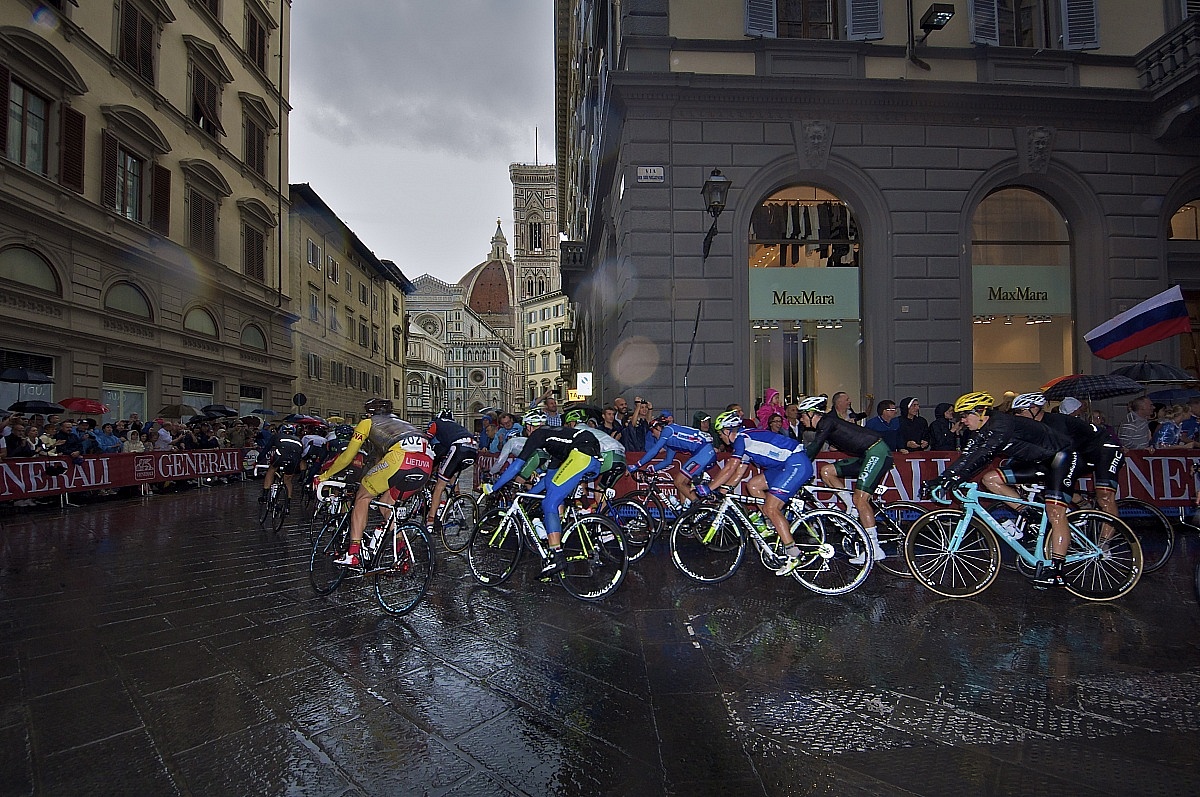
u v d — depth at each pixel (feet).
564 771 8.21
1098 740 8.93
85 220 47.01
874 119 34.42
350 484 20.85
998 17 36.50
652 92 33.22
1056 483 15.89
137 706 10.09
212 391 64.08
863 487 17.51
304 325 86.48
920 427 26.16
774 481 16.83
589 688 10.71
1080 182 35.27
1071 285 36.29
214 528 27.53
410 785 7.93
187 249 58.75
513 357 363.15
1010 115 34.96
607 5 40.50
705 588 17.20
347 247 107.14
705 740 8.98
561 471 16.33
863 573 16.53
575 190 100.42
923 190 34.55
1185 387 35.19
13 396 42.11
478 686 10.80
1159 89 34.42
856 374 35.45
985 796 7.64
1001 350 35.78
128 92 52.19
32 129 43.24
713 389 33.17
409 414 219.20
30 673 11.41
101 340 48.01
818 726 9.37
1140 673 11.20
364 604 15.74
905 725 9.39
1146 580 17.54
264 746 8.85
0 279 39.50
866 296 35.09
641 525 21.90
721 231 33.58
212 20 64.28
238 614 14.92
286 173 79.92
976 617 14.48
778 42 34.22
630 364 33.17
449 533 22.91
